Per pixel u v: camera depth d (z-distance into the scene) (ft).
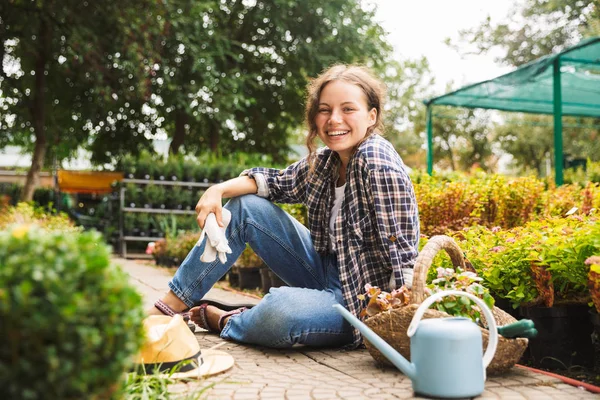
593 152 63.31
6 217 26.50
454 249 8.03
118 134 58.39
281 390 6.66
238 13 57.16
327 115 9.02
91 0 42.19
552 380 7.10
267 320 8.76
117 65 42.06
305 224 18.66
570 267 8.20
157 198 38.04
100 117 53.83
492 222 16.78
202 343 9.49
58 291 3.77
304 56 55.42
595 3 51.06
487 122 79.66
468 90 30.96
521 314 8.82
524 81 26.94
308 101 9.46
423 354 6.29
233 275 20.48
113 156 59.88
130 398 5.73
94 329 3.84
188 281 9.57
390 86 93.97
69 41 40.78
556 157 24.82
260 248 9.73
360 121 8.96
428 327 6.31
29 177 45.06
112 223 42.09
